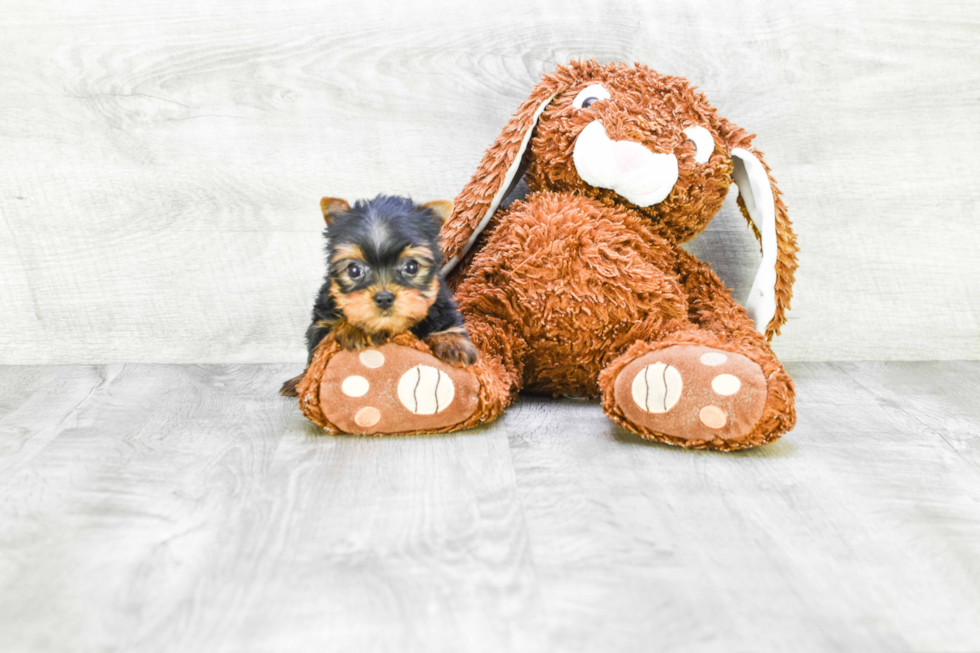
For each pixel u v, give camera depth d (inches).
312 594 38.2
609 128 65.6
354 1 77.8
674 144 65.8
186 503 47.8
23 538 43.4
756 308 70.1
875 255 83.8
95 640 34.6
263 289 80.6
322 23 77.7
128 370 78.2
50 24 75.2
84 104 76.3
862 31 80.6
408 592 38.5
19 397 69.3
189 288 80.0
